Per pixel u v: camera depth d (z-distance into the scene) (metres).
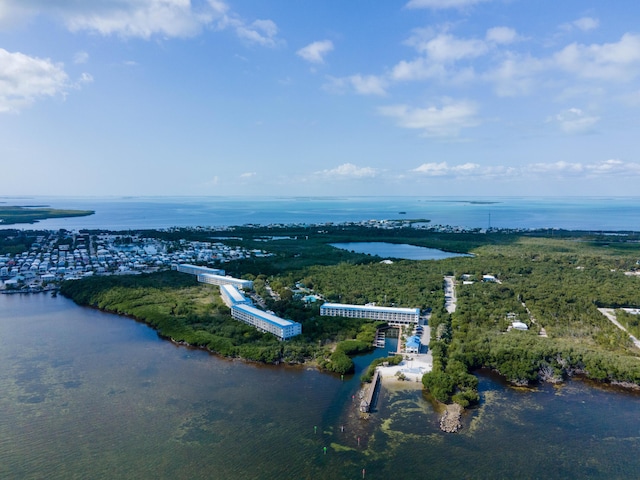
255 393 151.38
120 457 116.75
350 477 109.69
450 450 120.81
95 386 155.50
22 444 122.12
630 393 154.12
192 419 134.75
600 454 120.50
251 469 112.31
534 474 112.19
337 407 142.50
